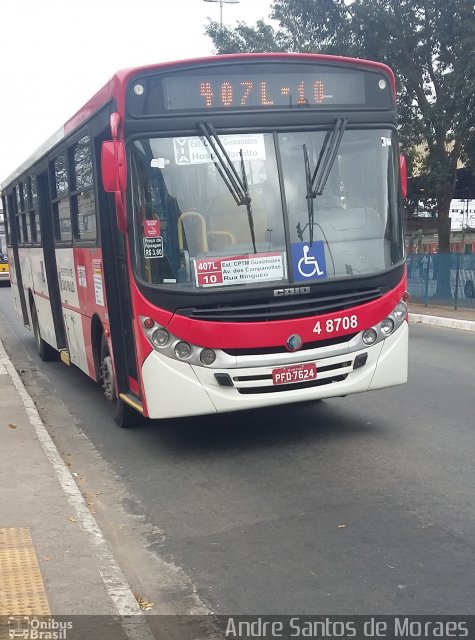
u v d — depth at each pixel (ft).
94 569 14.08
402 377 23.02
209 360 20.83
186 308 20.72
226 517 17.65
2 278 119.44
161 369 20.90
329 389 21.81
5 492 18.49
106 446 24.50
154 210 20.92
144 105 20.92
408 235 81.61
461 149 71.20
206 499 18.97
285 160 21.57
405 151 74.23
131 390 24.67
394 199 22.94
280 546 15.76
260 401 21.20
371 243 22.39
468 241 104.12
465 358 38.75
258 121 21.44
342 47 71.87
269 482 19.94
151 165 20.89
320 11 70.79
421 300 67.97
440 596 13.28
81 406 30.76
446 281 64.34
